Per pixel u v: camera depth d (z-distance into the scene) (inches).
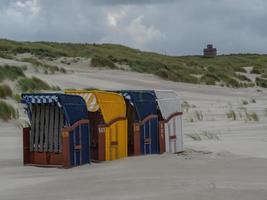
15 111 880.9
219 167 482.9
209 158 541.0
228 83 2057.1
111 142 523.5
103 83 1582.2
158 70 2011.6
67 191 376.5
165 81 1834.4
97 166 491.2
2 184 409.1
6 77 1235.9
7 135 705.6
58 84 1416.1
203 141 697.0
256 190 367.9
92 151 529.0
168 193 359.9
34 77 1338.6
